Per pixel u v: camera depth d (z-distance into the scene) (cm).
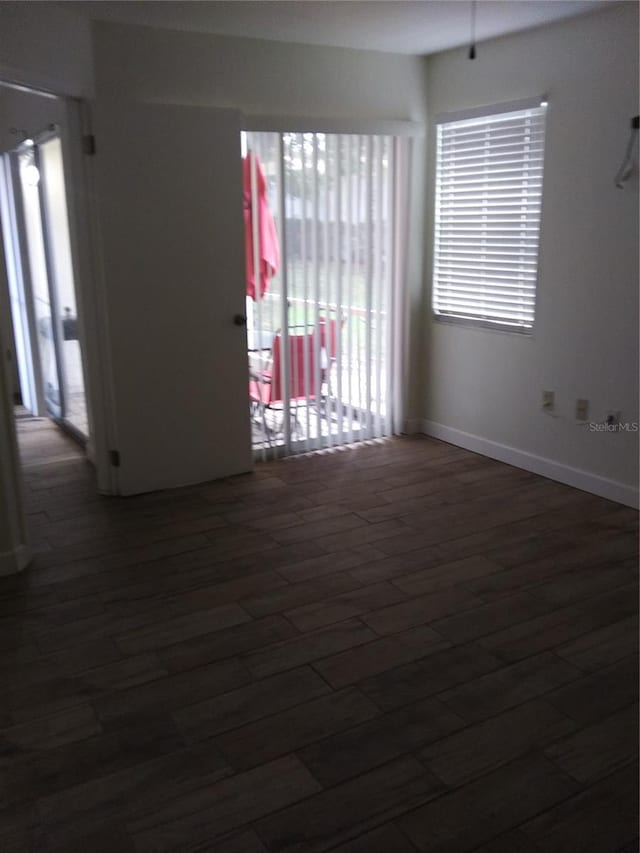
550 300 398
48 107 397
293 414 459
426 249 477
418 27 371
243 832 177
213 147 376
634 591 291
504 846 173
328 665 245
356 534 346
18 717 220
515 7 337
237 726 215
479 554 324
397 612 277
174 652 253
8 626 270
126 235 364
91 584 301
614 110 349
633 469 370
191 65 371
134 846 174
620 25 340
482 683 234
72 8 324
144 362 384
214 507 380
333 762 200
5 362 299
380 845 173
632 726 214
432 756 202
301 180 419
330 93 417
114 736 211
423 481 416
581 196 372
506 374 434
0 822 181
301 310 439
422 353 497
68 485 414
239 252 397
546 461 417
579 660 246
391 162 451
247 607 281
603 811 183
